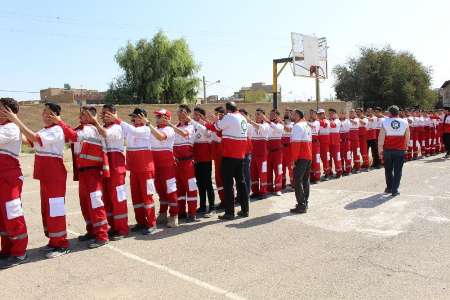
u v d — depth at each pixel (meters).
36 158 5.87
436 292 4.58
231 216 7.72
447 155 16.97
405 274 5.08
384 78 45.06
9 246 5.82
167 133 7.14
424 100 46.34
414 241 6.31
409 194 9.66
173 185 7.30
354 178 12.27
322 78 22.05
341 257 5.68
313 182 11.54
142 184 6.87
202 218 7.92
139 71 41.41
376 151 14.34
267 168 10.08
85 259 5.74
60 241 5.93
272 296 4.52
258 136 9.48
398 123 9.48
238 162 7.69
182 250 6.04
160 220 7.66
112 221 6.94
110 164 6.54
